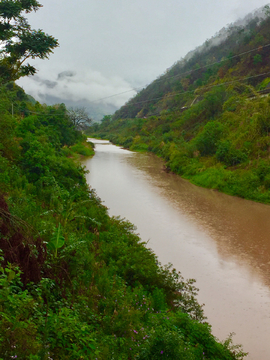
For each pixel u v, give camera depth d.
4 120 14.62
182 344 4.24
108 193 22.20
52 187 13.44
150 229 14.50
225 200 21.42
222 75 80.44
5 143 14.38
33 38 11.34
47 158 15.32
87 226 11.16
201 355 5.08
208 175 26.86
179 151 36.75
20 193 10.92
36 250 5.17
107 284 6.32
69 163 17.55
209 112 54.84
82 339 3.67
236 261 11.34
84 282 6.34
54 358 3.21
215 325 7.52
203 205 19.83
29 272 4.48
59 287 4.99
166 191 23.95
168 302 7.27
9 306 3.24
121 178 29.27
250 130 29.06
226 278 10.02
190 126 56.91
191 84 110.75
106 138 107.19
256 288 9.47
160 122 79.56
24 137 17.16
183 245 12.67
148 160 46.38
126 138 80.88
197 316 7.03
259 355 6.54
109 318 4.96
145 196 21.83
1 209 5.39
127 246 9.66
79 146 50.12
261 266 10.98
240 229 15.01
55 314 3.90
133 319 5.06
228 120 36.53
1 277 4.02
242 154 27.06
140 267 7.88
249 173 23.92
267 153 25.61
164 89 132.25
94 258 8.09
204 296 8.84
